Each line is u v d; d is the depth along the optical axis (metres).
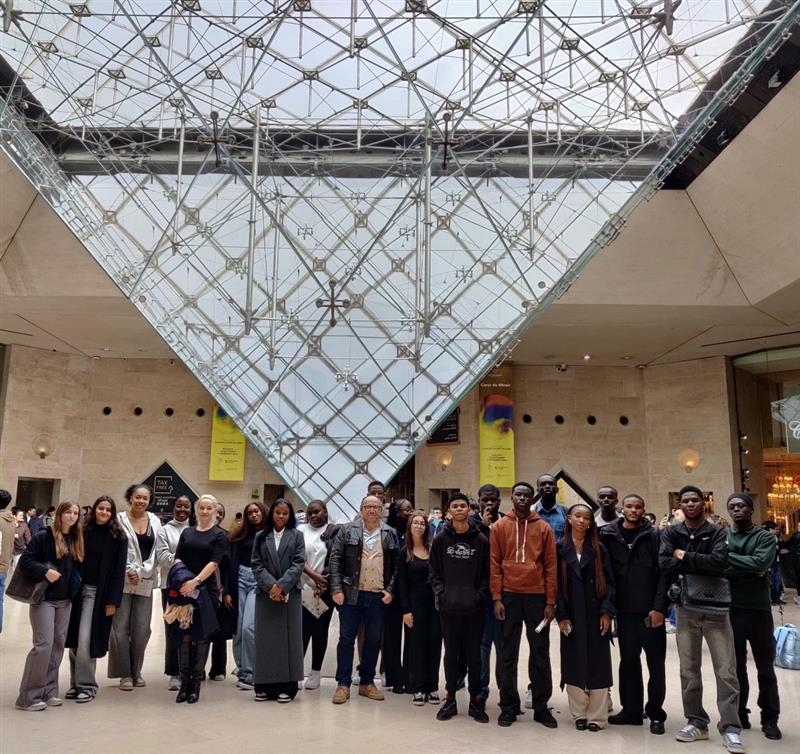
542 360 22.08
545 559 6.00
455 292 12.52
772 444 20.62
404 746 5.11
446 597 6.00
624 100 13.38
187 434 23.12
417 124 14.16
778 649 8.55
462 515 6.12
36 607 6.01
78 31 13.52
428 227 11.88
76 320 18.62
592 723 5.68
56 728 5.39
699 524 5.65
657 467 22.05
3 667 7.62
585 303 16.23
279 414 11.50
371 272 12.53
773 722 5.59
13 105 12.80
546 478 7.34
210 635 6.39
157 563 7.17
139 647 6.90
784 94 11.41
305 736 5.32
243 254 12.87
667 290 16.08
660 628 5.83
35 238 15.45
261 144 14.09
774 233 13.96
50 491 23.23
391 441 11.32
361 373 11.75
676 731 5.69
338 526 7.47
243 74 12.35
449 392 11.75
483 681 6.75
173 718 5.76
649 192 12.75
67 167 13.62
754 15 11.88
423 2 11.61
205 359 11.95
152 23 13.26
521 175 13.87
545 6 11.73
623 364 22.55
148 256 12.82
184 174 13.71
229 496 22.78
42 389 22.12
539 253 12.95
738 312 16.72
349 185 13.64
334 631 8.76
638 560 5.93
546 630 5.91
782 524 21.84
